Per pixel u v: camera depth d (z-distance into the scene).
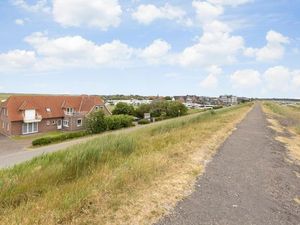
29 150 30.34
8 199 5.91
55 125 52.31
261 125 28.27
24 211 5.23
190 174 8.52
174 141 13.36
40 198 5.94
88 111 55.94
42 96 52.94
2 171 8.72
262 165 10.74
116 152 10.09
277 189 8.04
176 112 75.25
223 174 8.98
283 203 7.00
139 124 59.12
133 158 9.38
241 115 41.69
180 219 5.59
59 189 6.37
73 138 39.47
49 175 7.27
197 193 7.05
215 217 5.82
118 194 6.37
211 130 18.92
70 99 56.97
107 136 13.70
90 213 5.41
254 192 7.57
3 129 48.06
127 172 7.46
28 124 47.31
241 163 10.74
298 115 59.53
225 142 15.19
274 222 5.84
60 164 8.22
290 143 17.70
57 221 4.93
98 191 6.27
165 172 8.42
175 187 7.28
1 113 48.69
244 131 21.52
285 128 28.42
